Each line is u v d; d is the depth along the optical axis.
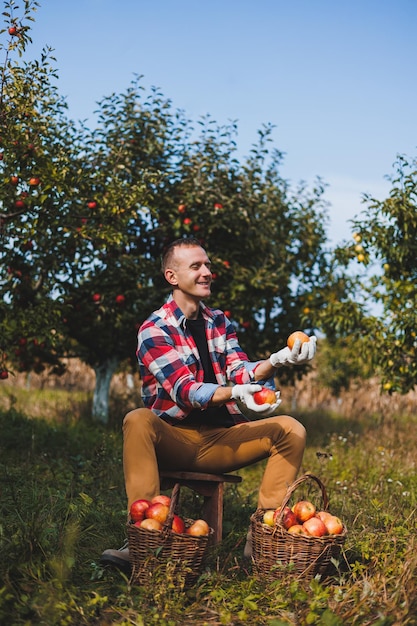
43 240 8.41
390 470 7.15
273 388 4.17
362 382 15.88
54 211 7.69
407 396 14.13
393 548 3.83
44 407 11.30
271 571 3.41
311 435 10.27
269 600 3.23
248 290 9.55
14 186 7.49
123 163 9.25
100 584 3.42
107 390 10.30
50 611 2.93
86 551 3.87
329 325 9.57
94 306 9.24
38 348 9.55
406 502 5.68
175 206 9.32
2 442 7.42
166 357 3.96
